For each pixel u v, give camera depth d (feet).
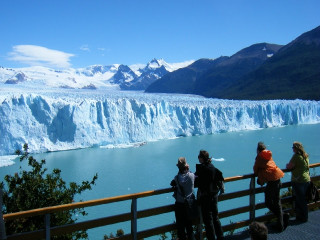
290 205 26.09
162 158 104.63
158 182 77.25
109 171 88.48
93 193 69.41
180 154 110.73
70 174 85.92
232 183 72.84
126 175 84.07
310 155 104.68
